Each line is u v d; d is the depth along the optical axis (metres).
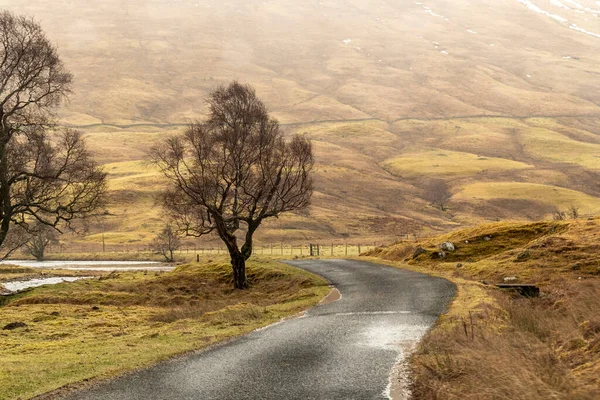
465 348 15.08
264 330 23.42
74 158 55.50
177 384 14.74
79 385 15.10
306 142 56.91
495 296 30.53
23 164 52.12
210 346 20.17
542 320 20.81
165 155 55.09
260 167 55.81
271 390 13.78
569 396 10.78
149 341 23.08
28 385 15.45
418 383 13.62
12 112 50.09
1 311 43.44
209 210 54.06
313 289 41.62
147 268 114.88
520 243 54.75
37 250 150.12
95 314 40.69
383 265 57.81
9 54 49.06
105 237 195.38
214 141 54.19
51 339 28.52
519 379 11.52
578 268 40.91
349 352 17.72
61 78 52.16
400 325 22.42
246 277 59.47
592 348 15.78
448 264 51.06
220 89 54.66
